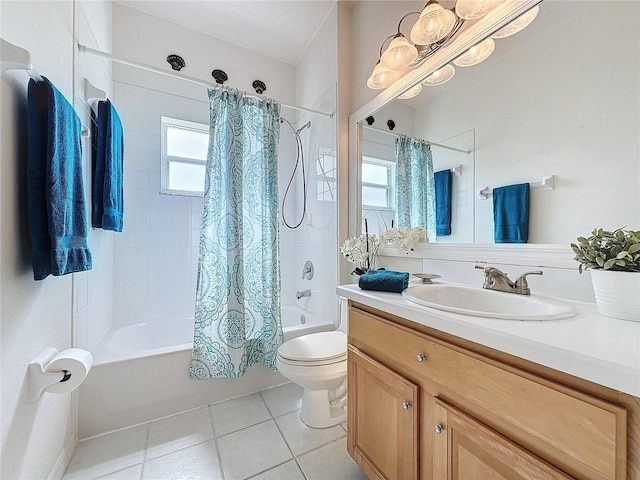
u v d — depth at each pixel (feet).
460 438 2.39
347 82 6.72
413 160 5.12
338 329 6.20
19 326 2.83
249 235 6.49
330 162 7.03
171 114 7.45
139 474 3.94
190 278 7.79
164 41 7.32
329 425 4.96
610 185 2.82
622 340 1.87
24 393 2.91
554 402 1.80
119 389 4.87
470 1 3.69
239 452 4.36
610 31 2.83
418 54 4.76
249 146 6.57
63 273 3.15
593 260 2.44
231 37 7.92
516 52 3.61
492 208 3.91
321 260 7.50
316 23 7.36
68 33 4.13
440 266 4.61
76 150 3.56
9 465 2.65
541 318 2.30
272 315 6.32
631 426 1.52
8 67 2.56
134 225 7.13
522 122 3.56
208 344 5.63
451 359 2.48
